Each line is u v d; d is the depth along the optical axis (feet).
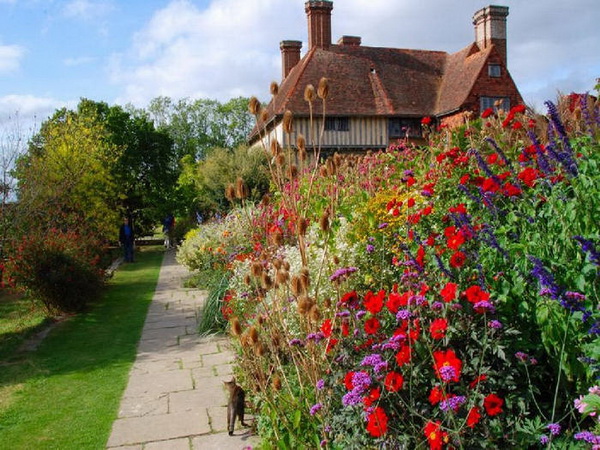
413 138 86.79
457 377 7.48
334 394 9.55
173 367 18.63
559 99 18.79
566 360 8.77
